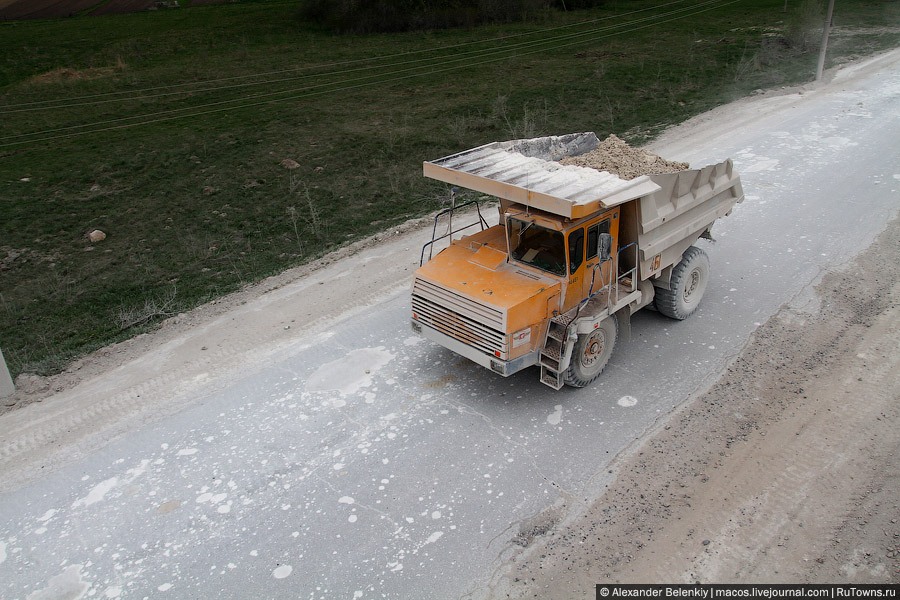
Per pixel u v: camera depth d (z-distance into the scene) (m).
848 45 27.73
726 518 6.53
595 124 19.92
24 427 8.40
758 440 7.48
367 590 6.01
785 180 14.37
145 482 7.41
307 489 7.18
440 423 8.08
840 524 6.38
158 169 17.67
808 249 11.49
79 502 7.19
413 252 12.49
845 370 8.50
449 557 6.30
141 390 8.98
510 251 8.27
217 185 16.52
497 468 7.33
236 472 7.47
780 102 20.52
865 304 9.83
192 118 22.52
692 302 9.87
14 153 19.39
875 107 18.97
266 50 33.44
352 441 7.84
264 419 8.30
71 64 31.17
